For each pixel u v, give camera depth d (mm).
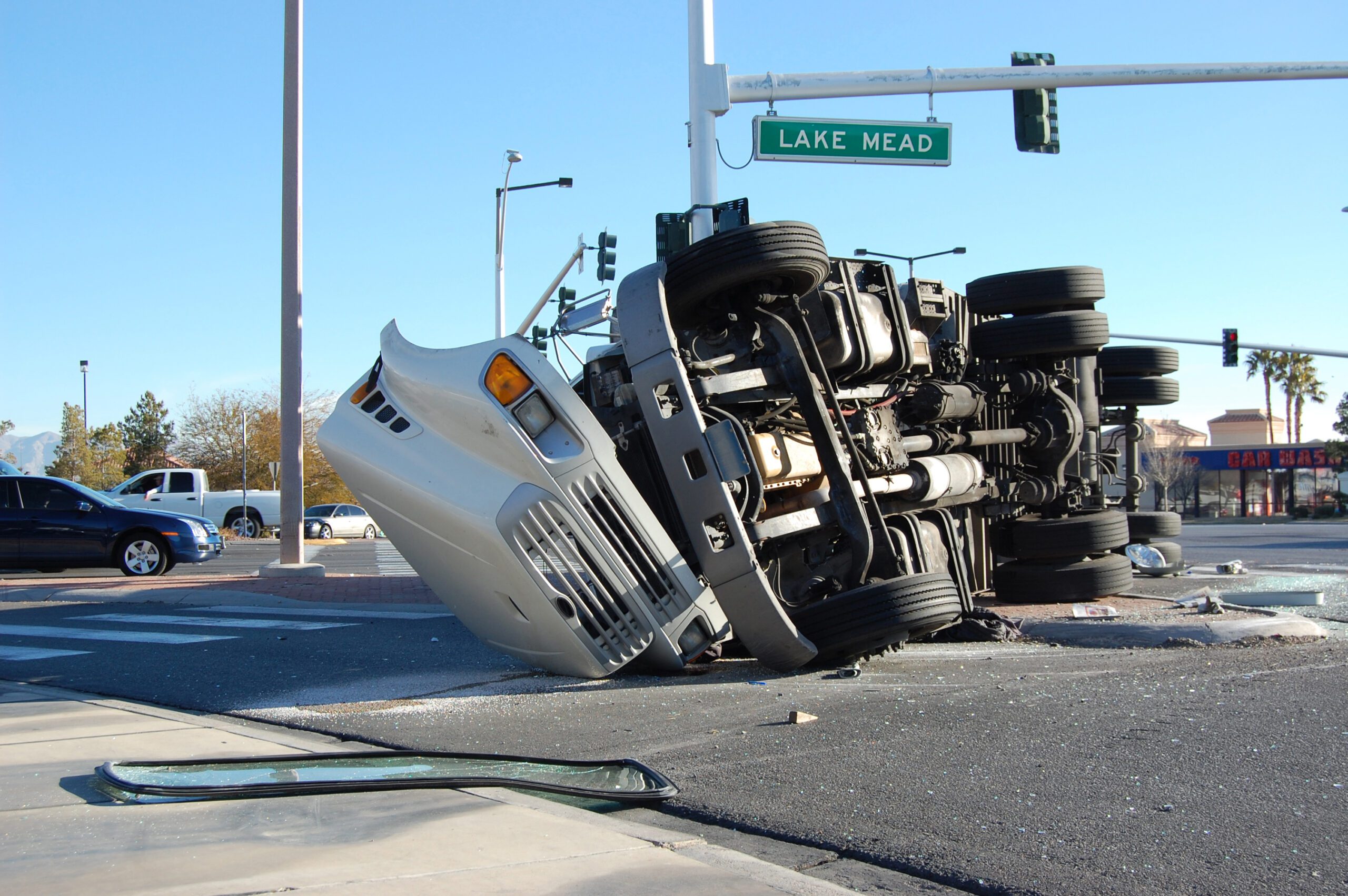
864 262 7945
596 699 5840
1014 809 3627
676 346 6066
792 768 4230
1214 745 4363
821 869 3176
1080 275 10180
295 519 15070
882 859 3217
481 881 2945
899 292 8820
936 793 3838
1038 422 10281
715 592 6098
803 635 6301
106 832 3436
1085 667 6398
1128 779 3943
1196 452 66875
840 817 3600
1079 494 10477
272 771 4227
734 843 3432
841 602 6266
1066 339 9984
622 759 4398
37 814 3658
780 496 7301
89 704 6004
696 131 11516
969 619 8008
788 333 6652
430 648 8336
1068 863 3109
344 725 5332
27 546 16406
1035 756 4277
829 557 6855
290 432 15008
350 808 3701
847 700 5535
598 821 3570
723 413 6258
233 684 6797
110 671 7418
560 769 4285
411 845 3270
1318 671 5887
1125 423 13750
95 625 10359
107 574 18000
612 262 19031
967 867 3111
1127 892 2891
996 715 5023
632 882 2949
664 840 3373
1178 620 7520
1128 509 13680
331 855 3172
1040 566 10156
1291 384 83938
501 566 6008
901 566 7059
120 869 3061
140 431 92000
